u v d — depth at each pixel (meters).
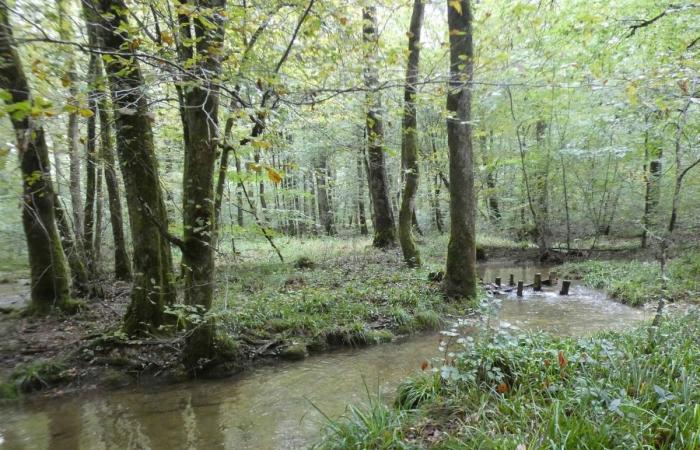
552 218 21.98
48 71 4.27
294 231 27.92
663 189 15.63
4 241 11.66
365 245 19.02
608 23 8.65
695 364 4.89
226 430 5.81
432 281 12.30
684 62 5.37
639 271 13.97
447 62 9.44
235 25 5.77
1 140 3.21
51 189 9.47
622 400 3.88
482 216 26.05
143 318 8.04
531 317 10.55
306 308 10.02
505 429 4.02
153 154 8.00
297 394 6.83
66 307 9.60
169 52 5.35
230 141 4.66
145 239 8.02
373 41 6.21
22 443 5.61
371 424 4.50
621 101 6.52
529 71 6.29
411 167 14.27
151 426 6.00
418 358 8.14
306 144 20.75
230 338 8.08
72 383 7.11
